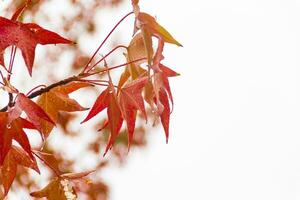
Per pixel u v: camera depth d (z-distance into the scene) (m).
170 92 1.24
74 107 1.33
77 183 1.36
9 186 1.27
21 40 1.19
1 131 1.20
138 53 1.26
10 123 1.20
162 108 1.20
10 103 1.22
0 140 1.20
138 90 1.24
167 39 1.19
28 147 1.20
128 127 1.24
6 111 1.23
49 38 1.20
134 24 1.20
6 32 1.18
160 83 1.20
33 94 1.28
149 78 1.20
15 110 1.18
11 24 1.19
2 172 1.27
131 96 1.24
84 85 1.34
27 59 1.18
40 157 1.32
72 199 1.35
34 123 1.18
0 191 1.34
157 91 1.20
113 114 1.25
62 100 1.33
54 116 1.33
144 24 1.19
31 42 1.19
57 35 1.20
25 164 1.28
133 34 1.19
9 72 1.22
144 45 1.25
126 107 1.24
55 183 1.35
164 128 1.24
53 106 1.33
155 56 1.19
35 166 1.28
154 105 1.23
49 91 1.33
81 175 1.37
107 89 1.25
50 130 1.32
